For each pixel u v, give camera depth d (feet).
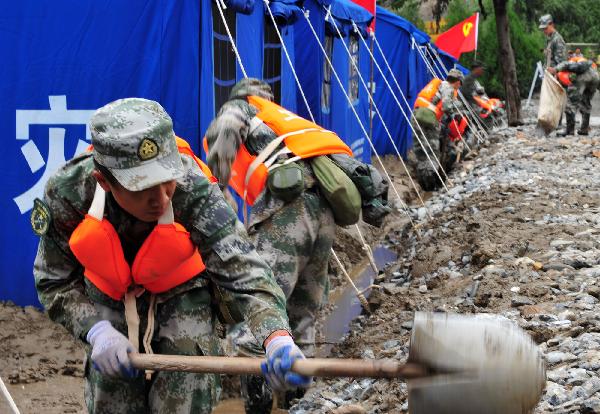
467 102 68.95
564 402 13.12
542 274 21.45
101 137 9.33
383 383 16.80
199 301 11.05
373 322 22.90
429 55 78.54
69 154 23.06
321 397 17.84
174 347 10.85
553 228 26.96
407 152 68.28
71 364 20.13
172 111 22.79
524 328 17.12
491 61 125.59
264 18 31.81
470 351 8.04
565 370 14.32
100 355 9.82
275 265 17.48
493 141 66.64
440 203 43.52
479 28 127.13
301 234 17.60
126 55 22.67
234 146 17.37
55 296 10.60
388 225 41.45
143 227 10.44
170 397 10.64
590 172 42.47
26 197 23.25
